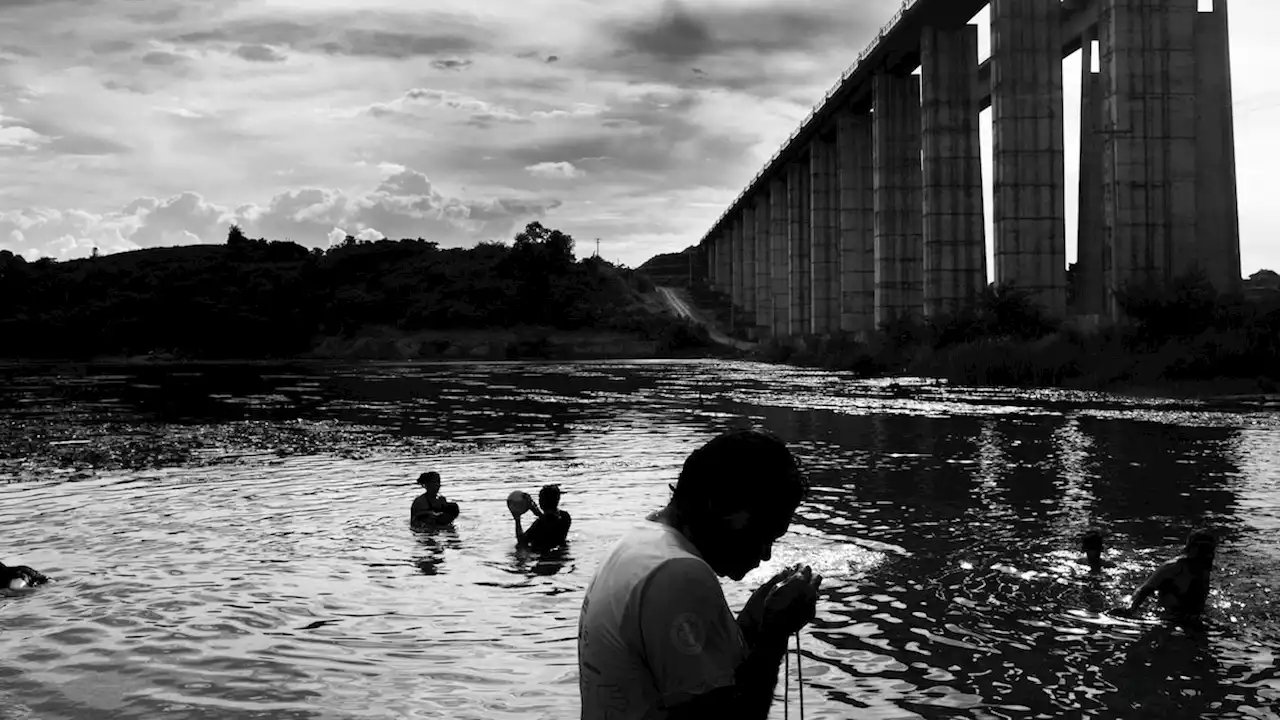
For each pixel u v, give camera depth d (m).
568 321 160.25
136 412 34.47
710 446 2.63
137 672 6.73
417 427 28.23
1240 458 19.14
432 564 10.37
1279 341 41.16
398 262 180.12
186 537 11.88
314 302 162.62
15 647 7.32
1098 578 9.52
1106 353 48.50
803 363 94.06
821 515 13.12
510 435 25.77
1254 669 6.84
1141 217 56.34
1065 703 6.17
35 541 11.65
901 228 88.69
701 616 2.34
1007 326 60.59
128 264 181.25
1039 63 64.62
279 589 9.24
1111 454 20.02
